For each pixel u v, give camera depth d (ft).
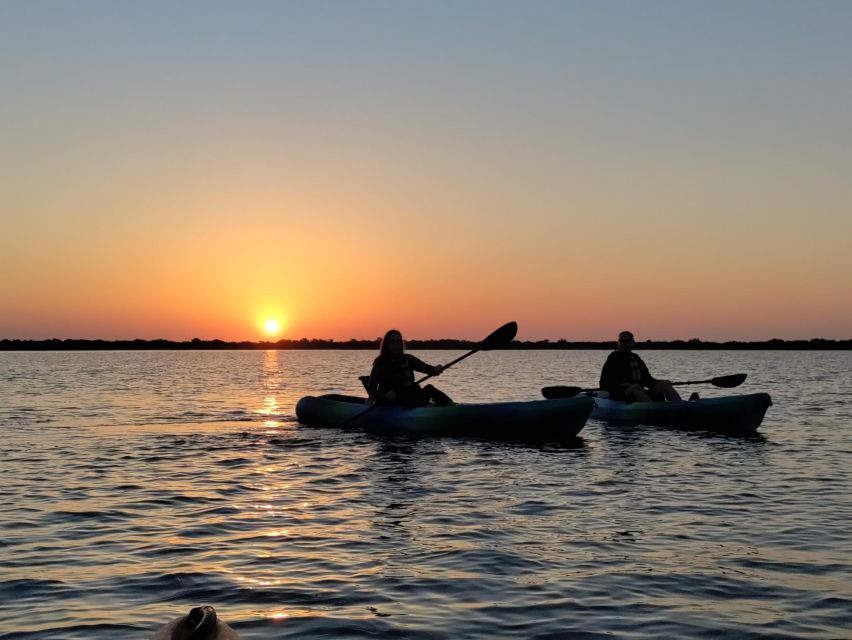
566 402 38.17
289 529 20.75
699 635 13.00
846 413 54.44
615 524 21.26
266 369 172.65
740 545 18.93
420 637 12.95
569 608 14.35
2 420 50.62
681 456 33.96
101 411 57.67
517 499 24.77
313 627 13.41
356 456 34.14
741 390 85.40
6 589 15.51
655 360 278.87
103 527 20.97
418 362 43.11
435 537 19.80
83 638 12.86
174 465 31.71
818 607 14.37
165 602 14.76
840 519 21.83
